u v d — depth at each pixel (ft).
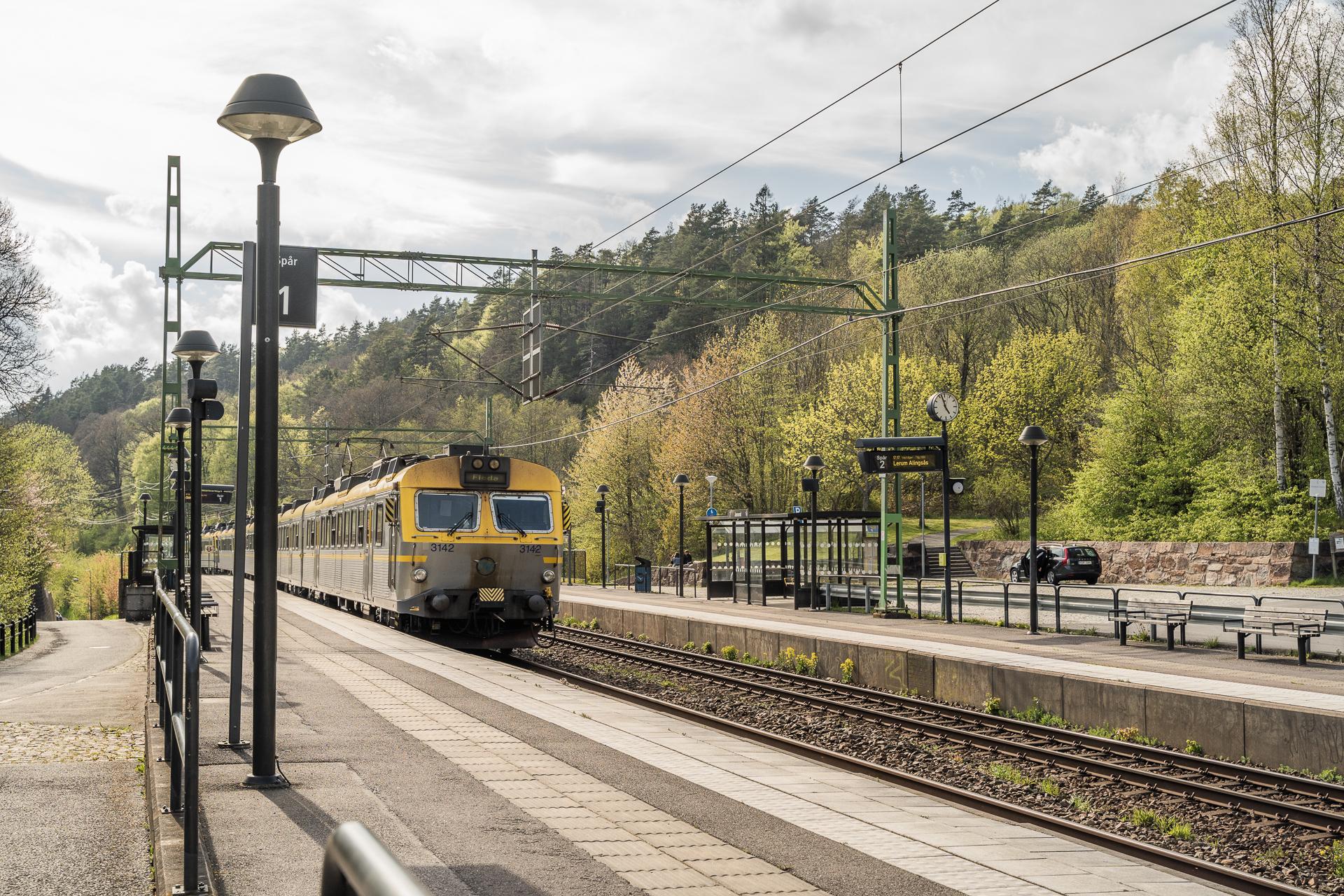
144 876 22.06
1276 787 42.37
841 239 383.45
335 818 26.76
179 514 57.16
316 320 33.47
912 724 56.70
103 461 505.25
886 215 109.70
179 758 25.11
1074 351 211.00
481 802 29.09
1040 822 35.45
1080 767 46.68
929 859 25.49
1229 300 136.15
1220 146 144.77
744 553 130.21
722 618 100.78
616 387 233.96
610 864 23.77
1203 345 139.44
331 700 47.01
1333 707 45.80
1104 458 161.27
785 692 67.46
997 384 210.18
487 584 79.87
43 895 20.77
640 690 71.67
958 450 214.90
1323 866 33.47
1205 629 87.15
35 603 235.40
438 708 45.57
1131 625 89.35
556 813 28.17
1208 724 49.24
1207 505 140.05
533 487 82.28
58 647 96.43
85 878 21.90
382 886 4.97
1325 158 128.67
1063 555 142.00
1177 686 53.36
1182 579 130.82
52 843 24.45
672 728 43.73
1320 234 128.06
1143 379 160.66
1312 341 128.67
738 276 109.29
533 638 82.74
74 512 359.87
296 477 320.29
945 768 48.14
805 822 28.55
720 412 209.26
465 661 63.46
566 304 301.63
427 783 31.22
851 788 34.35
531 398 109.50
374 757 34.58
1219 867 30.48
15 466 157.99
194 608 46.21
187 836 19.95
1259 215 135.13
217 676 56.18
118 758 34.68
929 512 250.78
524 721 42.91
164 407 114.42
